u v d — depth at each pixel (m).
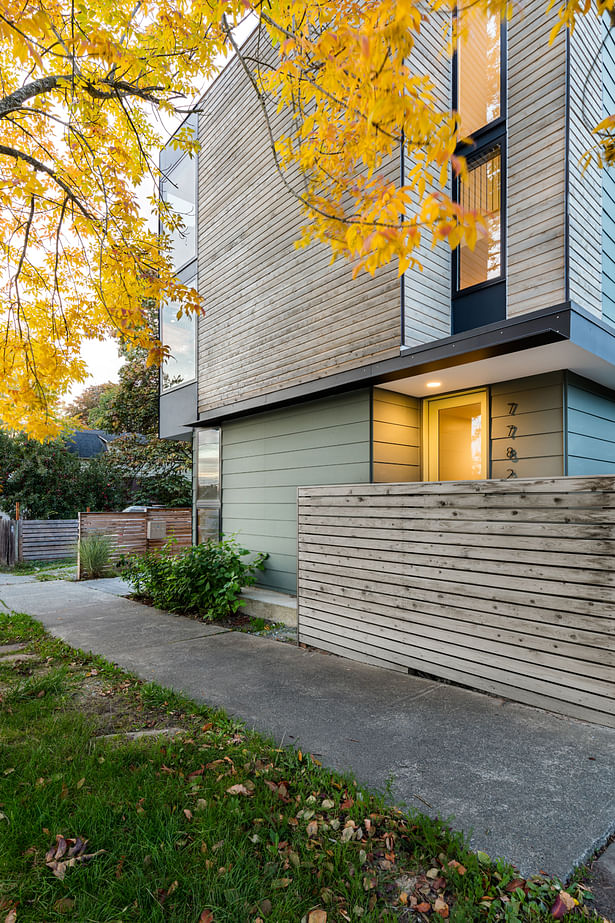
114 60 3.91
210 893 1.73
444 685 3.75
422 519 3.97
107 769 2.52
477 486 3.60
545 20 4.89
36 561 12.97
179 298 5.61
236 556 6.83
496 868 1.82
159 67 4.38
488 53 5.69
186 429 9.64
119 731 3.05
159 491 17.38
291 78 3.34
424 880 1.80
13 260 5.79
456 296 5.80
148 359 5.73
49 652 4.77
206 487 9.14
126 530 10.82
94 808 2.19
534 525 3.28
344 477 6.13
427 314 5.54
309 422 6.70
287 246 6.91
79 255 5.86
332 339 6.11
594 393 5.64
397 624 4.15
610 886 1.77
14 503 14.48
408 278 5.35
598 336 4.52
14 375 5.67
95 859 1.93
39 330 5.90
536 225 4.89
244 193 7.84
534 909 1.63
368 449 5.83
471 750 2.71
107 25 4.01
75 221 5.46
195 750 2.75
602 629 2.95
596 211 5.20
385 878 1.81
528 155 4.99
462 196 5.80
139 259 5.44
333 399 6.32
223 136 8.41
